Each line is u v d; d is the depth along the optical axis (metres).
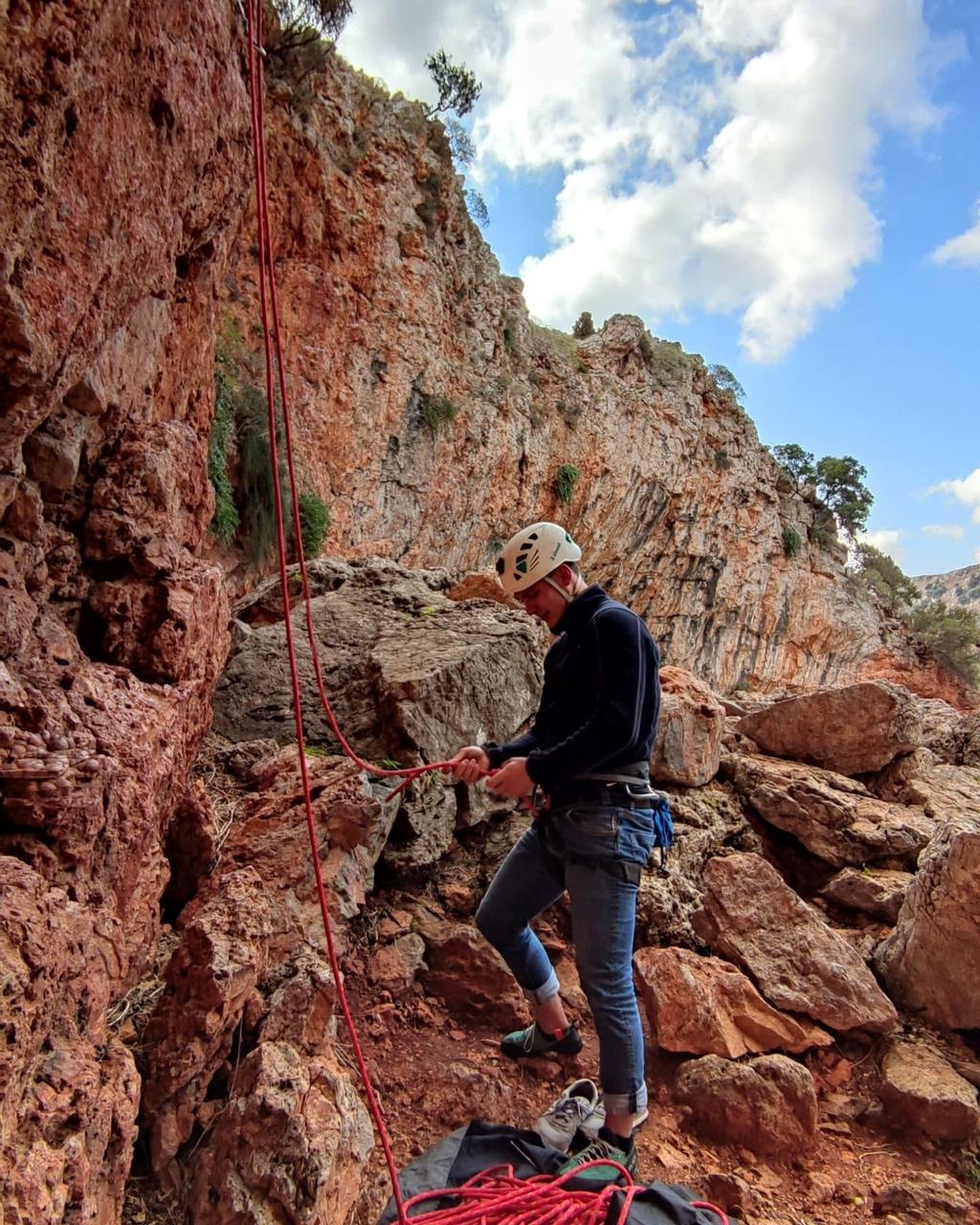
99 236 1.88
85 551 2.40
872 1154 2.66
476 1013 2.95
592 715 2.24
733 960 3.35
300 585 5.76
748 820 4.76
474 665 3.97
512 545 2.49
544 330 30.64
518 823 4.01
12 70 1.52
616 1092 2.20
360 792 2.97
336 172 17.38
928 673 47.72
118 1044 1.73
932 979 3.26
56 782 1.73
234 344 14.50
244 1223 1.61
